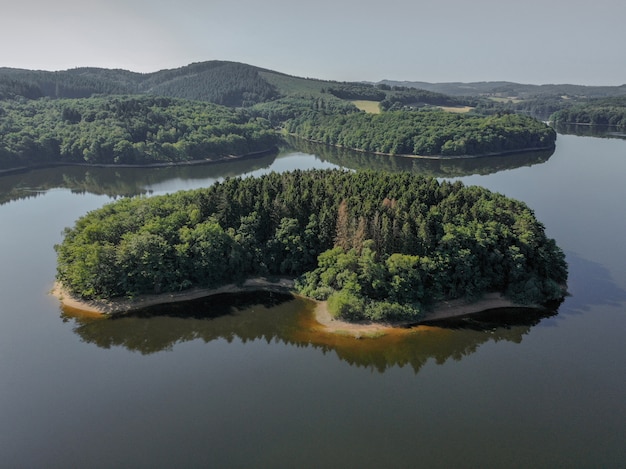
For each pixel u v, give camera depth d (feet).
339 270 306.55
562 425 201.98
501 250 309.22
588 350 255.91
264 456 185.57
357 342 266.77
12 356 251.19
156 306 302.25
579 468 179.83
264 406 214.48
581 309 296.30
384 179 403.95
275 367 244.63
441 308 296.30
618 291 317.83
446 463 181.98
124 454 187.52
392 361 249.96
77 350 258.37
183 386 228.63
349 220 320.91
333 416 207.72
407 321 285.02
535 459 183.83
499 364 245.24
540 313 292.40
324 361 249.75
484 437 195.11
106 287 301.84
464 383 230.48
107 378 234.38
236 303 308.60
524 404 214.90
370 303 289.74
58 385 228.63
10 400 217.56
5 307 298.76
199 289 319.47
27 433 198.29
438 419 205.67
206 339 271.28
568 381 230.89
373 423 203.10
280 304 307.58
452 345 263.08
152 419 206.18
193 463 182.70
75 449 190.39
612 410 210.79
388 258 298.15
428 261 293.64
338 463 182.09
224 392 224.12
